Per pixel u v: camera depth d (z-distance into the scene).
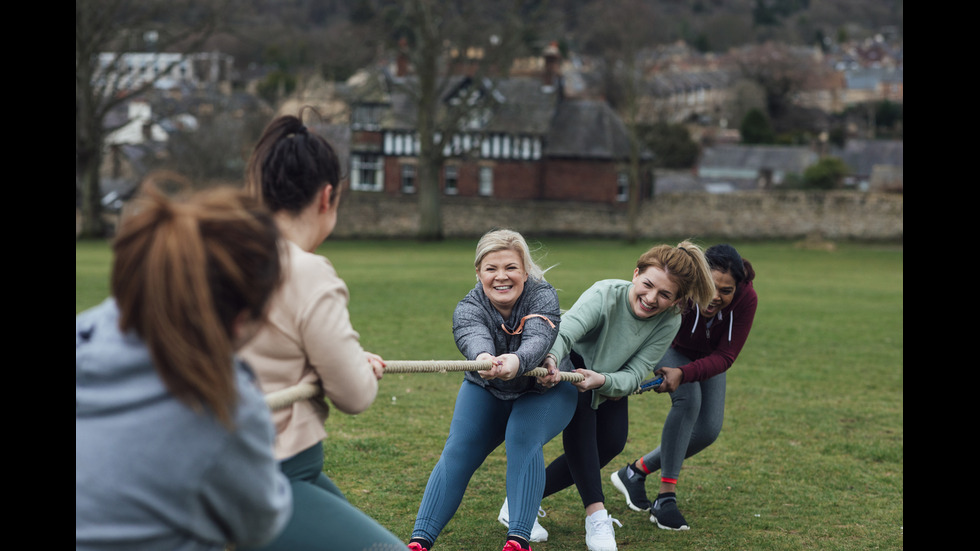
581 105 59.41
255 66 96.19
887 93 130.62
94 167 45.34
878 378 10.63
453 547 4.55
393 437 6.88
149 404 1.76
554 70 58.97
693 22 143.75
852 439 7.39
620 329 4.43
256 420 1.85
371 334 12.85
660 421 8.00
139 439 1.75
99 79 44.00
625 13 53.12
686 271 4.26
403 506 5.18
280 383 2.54
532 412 4.09
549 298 4.00
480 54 54.28
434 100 48.88
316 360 2.53
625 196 57.69
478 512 5.17
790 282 26.70
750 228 56.06
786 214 55.69
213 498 1.84
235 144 49.44
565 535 4.82
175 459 1.76
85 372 1.78
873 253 44.97
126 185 64.75
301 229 2.71
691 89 119.81
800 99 111.25
